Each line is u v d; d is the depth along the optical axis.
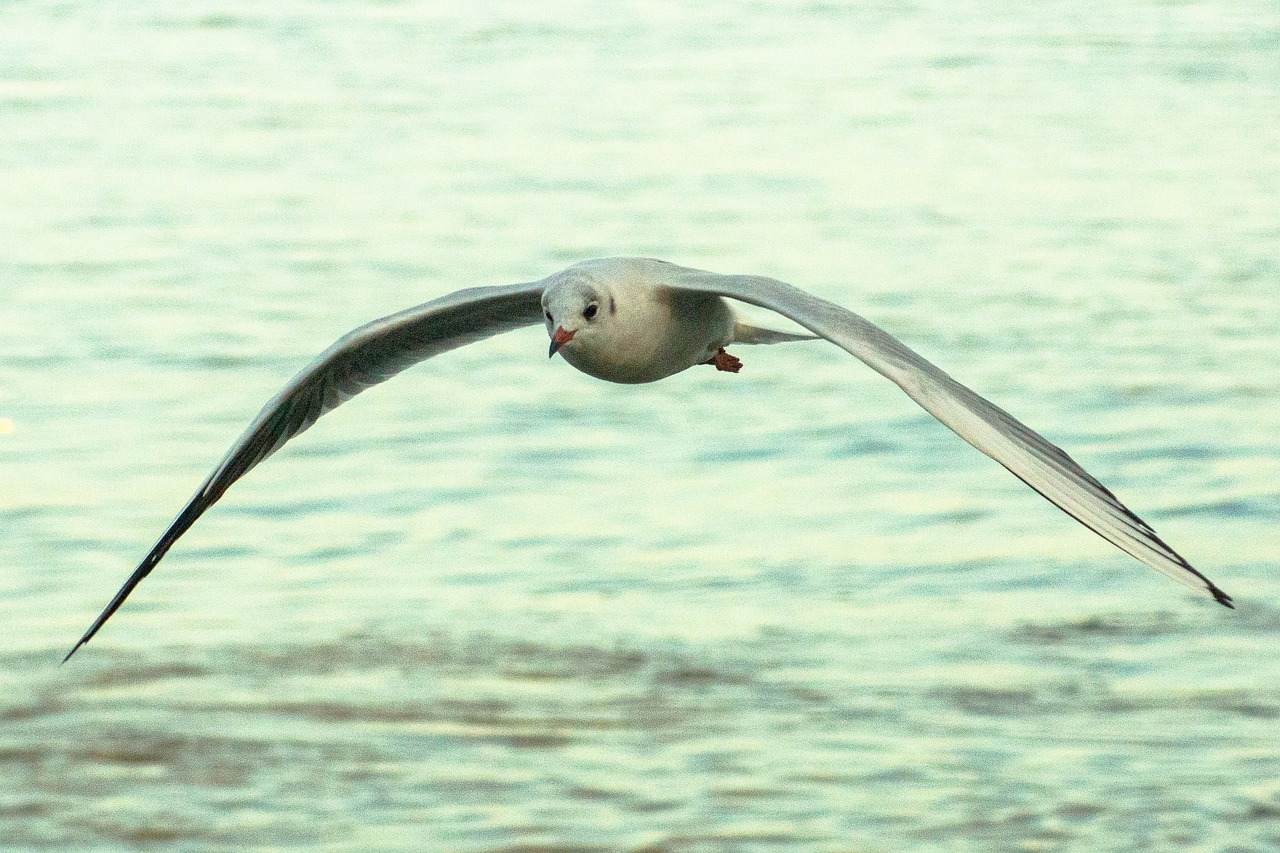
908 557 16.88
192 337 24.06
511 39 51.19
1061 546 17.09
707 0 58.66
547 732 13.38
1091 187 33.19
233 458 7.92
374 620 15.45
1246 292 26.22
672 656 14.73
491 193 32.91
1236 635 15.05
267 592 16.09
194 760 12.99
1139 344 23.73
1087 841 11.75
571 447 20.33
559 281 7.75
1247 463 19.34
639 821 12.07
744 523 17.83
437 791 12.53
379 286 26.55
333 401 8.28
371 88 43.84
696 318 8.02
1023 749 13.05
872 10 56.53
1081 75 45.16
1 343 23.80
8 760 12.97
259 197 32.69
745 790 12.48
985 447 5.64
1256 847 11.68
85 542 17.16
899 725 13.46
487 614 15.63
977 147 36.78
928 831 11.91
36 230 30.06
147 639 15.07
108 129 38.88
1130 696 13.87
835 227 30.11
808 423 21.14
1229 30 52.19
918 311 25.34
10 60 47.22
